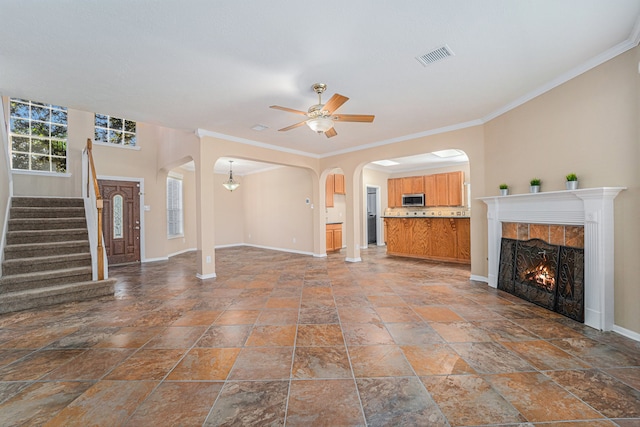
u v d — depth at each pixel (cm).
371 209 938
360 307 315
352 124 429
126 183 607
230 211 898
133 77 279
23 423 145
